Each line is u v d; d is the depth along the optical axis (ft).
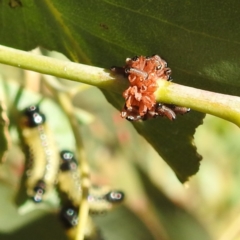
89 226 0.80
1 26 0.60
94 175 1.18
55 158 0.79
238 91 0.55
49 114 0.79
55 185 0.79
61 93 0.74
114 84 0.48
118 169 1.19
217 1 0.52
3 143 0.66
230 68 0.54
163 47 0.55
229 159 1.19
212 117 1.17
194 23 0.53
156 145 0.62
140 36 0.55
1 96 0.77
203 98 0.48
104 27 0.56
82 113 0.83
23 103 0.78
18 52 0.49
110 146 1.19
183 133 0.60
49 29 0.59
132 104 0.48
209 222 1.22
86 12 0.56
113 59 0.58
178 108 0.49
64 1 0.56
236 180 1.20
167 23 0.54
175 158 0.62
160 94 0.48
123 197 0.80
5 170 0.97
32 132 0.78
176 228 1.20
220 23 0.53
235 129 1.18
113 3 0.55
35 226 0.96
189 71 0.55
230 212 1.21
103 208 0.79
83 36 0.58
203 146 1.18
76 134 0.71
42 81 0.79
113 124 1.19
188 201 1.21
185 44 0.54
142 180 1.20
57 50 0.60
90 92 1.16
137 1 0.54
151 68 0.48
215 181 1.20
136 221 1.19
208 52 0.54
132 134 1.20
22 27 0.60
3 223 0.96
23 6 0.58
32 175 0.78
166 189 1.20
